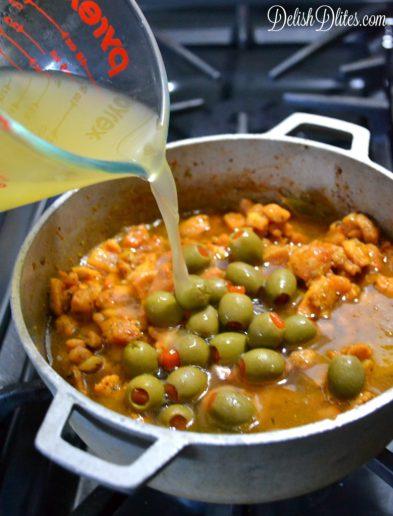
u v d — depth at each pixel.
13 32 0.29
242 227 0.39
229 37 0.55
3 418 0.32
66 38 0.30
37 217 0.41
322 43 0.52
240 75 0.53
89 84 0.30
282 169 0.40
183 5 0.57
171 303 0.34
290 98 0.49
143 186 0.40
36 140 0.23
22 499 0.30
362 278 0.37
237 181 0.41
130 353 0.31
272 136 0.39
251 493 0.26
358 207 0.39
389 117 0.45
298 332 0.32
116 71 0.30
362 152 0.37
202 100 0.50
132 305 0.36
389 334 0.34
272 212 0.39
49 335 0.35
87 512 0.28
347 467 0.27
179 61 0.54
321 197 0.40
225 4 0.56
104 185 0.38
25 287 0.32
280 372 0.30
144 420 0.30
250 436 0.23
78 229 0.38
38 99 0.28
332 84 0.51
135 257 0.39
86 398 0.24
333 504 0.30
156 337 0.33
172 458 0.22
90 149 0.28
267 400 0.30
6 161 0.24
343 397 0.30
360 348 0.32
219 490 0.26
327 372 0.31
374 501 0.30
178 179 0.41
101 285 0.38
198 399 0.30
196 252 0.37
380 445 0.27
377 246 0.38
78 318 0.36
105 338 0.34
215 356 0.32
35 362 0.25
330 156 0.38
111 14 0.30
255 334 0.32
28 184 0.26
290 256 0.37
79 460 0.21
